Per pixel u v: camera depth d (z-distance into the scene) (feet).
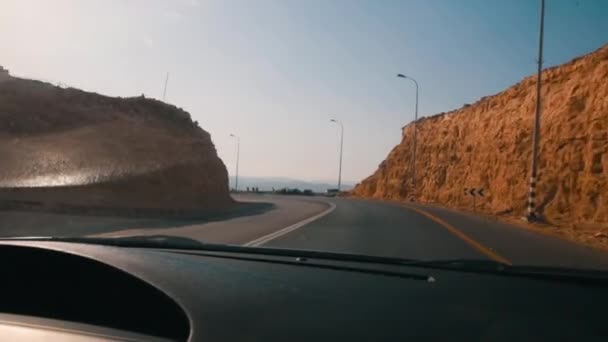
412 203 157.17
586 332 8.56
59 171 87.25
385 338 8.06
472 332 8.42
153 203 90.43
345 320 8.75
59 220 61.36
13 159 87.15
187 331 9.65
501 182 131.64
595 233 66.39
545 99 128.67
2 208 64.39
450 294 10.96
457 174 168.86
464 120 181.88
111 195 85.30
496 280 12.71
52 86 129.90
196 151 121.90
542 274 12.96
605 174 94.02
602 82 105.50
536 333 8.47
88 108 128.77
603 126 98.89
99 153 99.19
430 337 8.15
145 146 110.32
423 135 215.72
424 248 43.88
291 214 92.79
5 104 108.78
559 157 107.65
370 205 129.39
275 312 9.02
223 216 86.63
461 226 69.31
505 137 140.67
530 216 84.69
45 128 107.86
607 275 12.70
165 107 156.46
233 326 8.42
